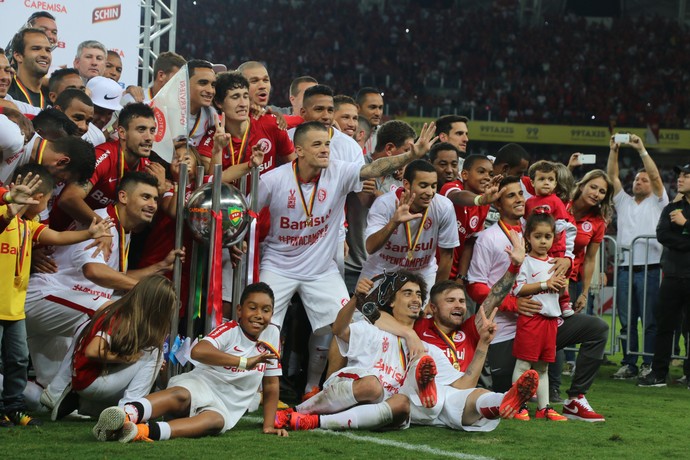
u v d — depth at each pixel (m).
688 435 5.58
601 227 8.01
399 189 6.44
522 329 6.13
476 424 5.34
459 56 33.75
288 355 6.75
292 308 6.70
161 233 5.82
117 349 4.91
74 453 4.24
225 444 4.64
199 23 33.47
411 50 33.72
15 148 4.90
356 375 5.34
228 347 5.00
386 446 4.74
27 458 4.11
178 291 5.42
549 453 4.76
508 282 5.84
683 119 31.78
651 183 9.48
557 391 7.02
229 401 5.02
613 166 9.78
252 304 5.00
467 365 5.72
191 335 5.46
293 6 35.06
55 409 5.19
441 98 31.69
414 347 5.48
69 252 5.45
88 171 5.30
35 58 7.33
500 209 6.60
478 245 6.54
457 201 6.55
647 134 31.14
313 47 33.50
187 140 5.81
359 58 33.34
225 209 5.41
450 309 5.66
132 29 10.57
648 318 9.02
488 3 36.03
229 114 6.22
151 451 4.35
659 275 9.05
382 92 32.44
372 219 6.39
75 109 6.25
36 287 5.41
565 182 7.55
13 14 9.52
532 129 31.09
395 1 35.84
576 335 6.18
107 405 5.16
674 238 8.07
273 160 6.62
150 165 5.80
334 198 6.10
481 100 32.31
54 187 5.28
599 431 5.61
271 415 5.11
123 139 5.72
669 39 34.75
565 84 33.31
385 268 6.50
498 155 7.57
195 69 6.16
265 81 7.02
